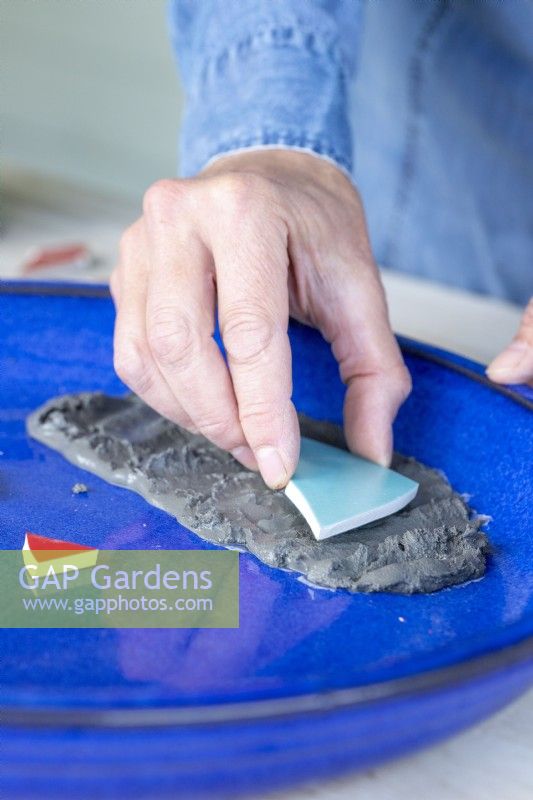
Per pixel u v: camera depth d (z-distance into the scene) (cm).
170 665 44
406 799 41
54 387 73
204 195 57
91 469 62
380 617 48
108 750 32
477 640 37
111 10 187
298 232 59
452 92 102
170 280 55
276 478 54
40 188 131
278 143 69
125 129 196
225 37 74
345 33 75
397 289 98
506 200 106
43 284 73
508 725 46
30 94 210
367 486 56
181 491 58
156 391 59
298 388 70
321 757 35
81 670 43
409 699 34
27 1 203
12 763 33
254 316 54
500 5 94
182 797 36
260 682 34
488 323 90
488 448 61
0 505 58
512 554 54
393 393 61
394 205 112
